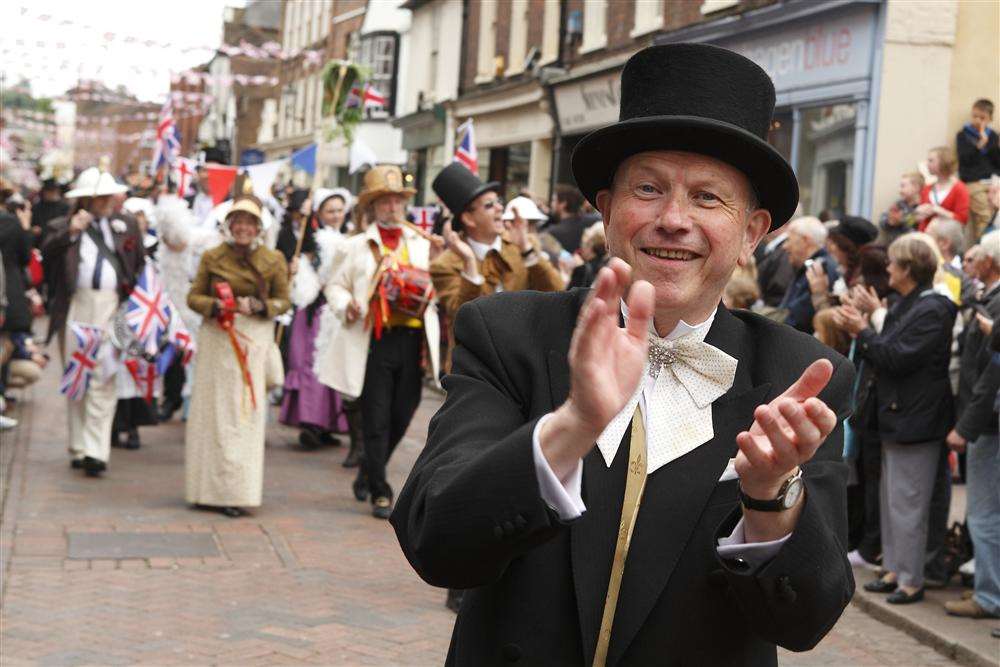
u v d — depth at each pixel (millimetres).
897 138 13516
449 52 30422
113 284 9453
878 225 13375
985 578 6406
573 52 22578
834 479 2090
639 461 2111
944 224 8500
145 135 41250
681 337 2172
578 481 1880
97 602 6195
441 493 1893
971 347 6539
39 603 6121
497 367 2186
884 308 7387
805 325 8266
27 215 14578
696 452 2111
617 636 2039
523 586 2086
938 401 6766
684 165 2113
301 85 46250
